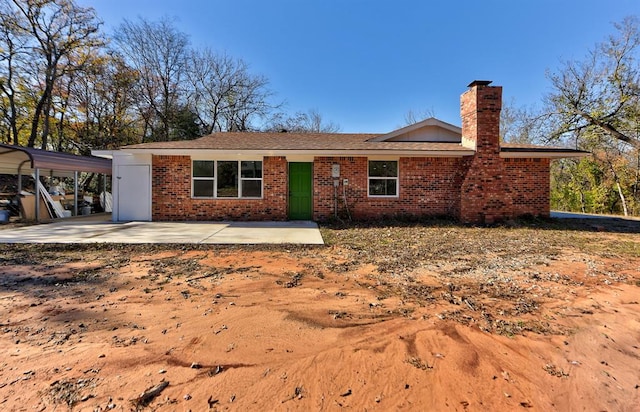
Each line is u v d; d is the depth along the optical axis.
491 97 10.92
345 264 5.57
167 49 23.66
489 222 10.92
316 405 2.06
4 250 6.39
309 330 3.08
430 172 11.73
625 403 2.15
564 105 17.97
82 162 13.28
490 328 3.16
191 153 10.80
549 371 2.48
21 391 2.14
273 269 5.23
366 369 2.46
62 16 18.09
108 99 21.03
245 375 2.36
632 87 15.79
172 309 3.54
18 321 3.20
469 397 2.16
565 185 21.39
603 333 3.10
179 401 2.07
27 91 18.53
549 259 5.94
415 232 9.10
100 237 7.82
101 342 2.80
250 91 28.00
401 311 3.55
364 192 11.64
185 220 11.43
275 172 11.62
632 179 18.27
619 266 5.47
